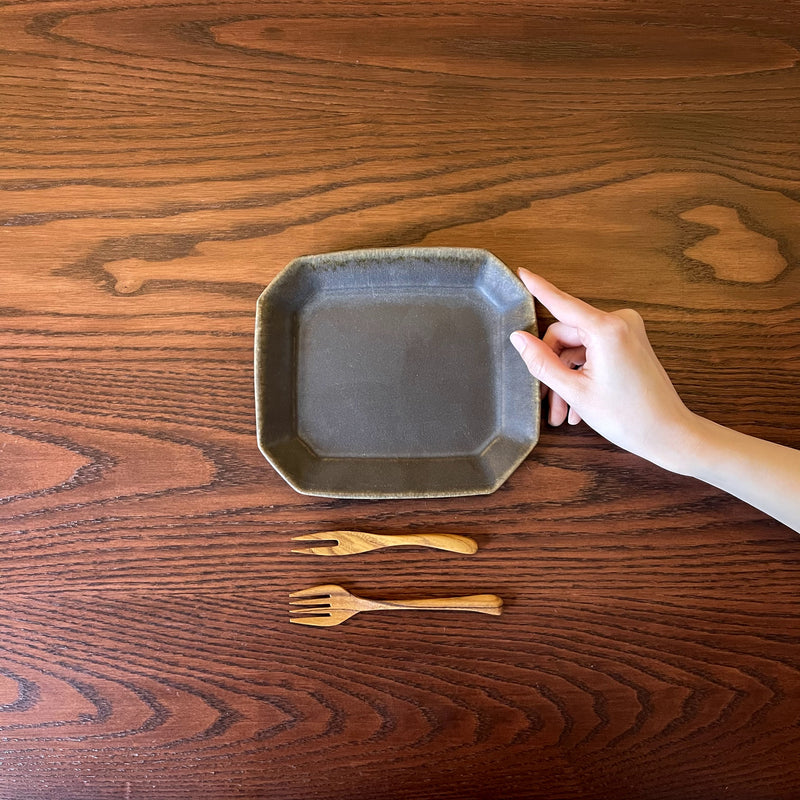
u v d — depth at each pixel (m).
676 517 0.83
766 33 0.86
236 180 0.84
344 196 0.85
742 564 0.83
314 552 0.82
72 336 0.83
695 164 0.86
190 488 0.83
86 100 0.84
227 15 0.85
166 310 0.83
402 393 0.82
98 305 0.83
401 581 0.83
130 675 0.82
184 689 0.82
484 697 0.83
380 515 0.83
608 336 0.72
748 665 0.83
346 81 0.85
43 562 0.82
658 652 0.83
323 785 0.82
